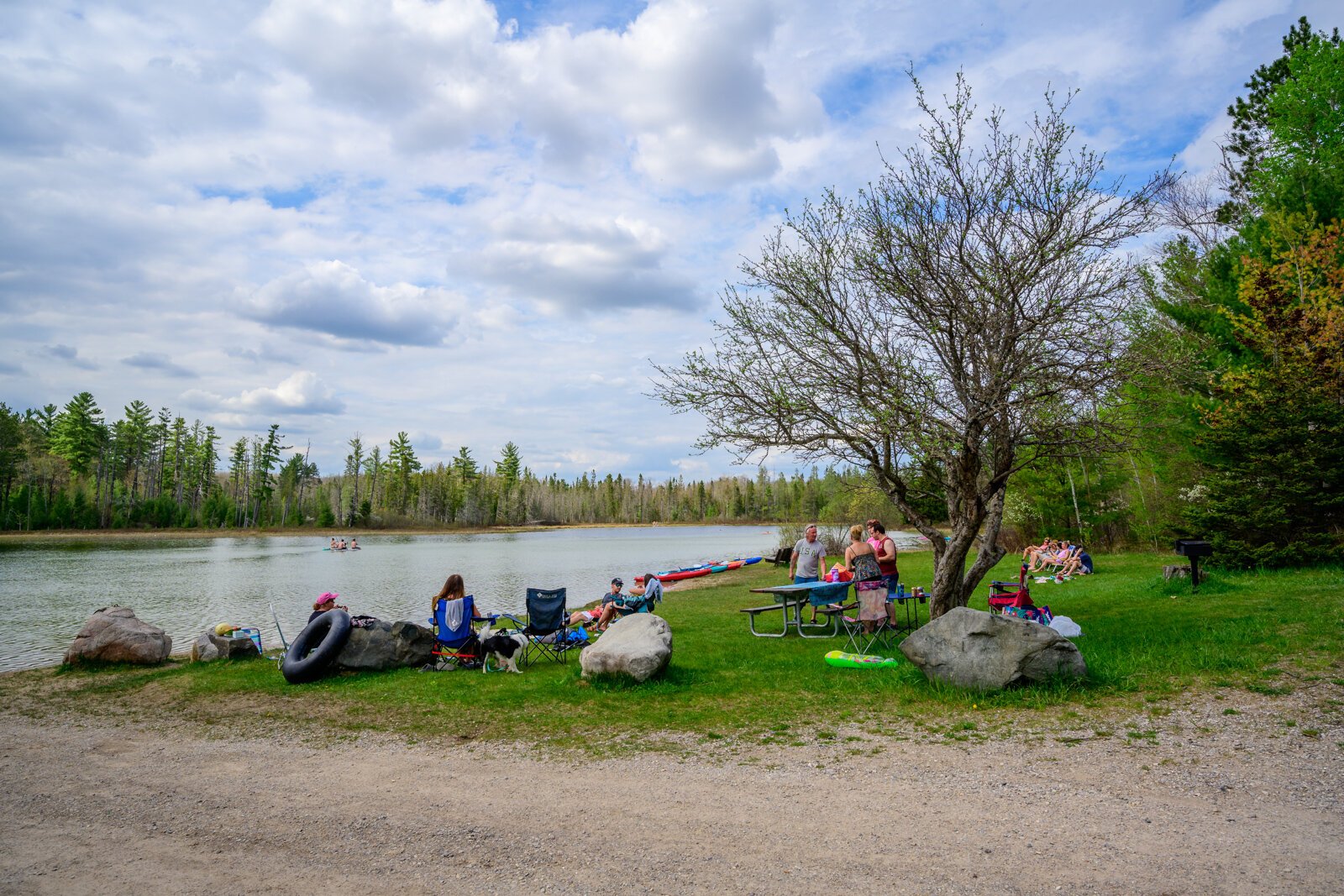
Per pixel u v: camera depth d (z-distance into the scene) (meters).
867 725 6.95
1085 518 26.25
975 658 7.62
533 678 9.70
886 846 4.32
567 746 6.81
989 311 9.76
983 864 4.02
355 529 107.25
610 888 3.95
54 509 84.06
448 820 5.07
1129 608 11.90
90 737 7.79
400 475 124.88
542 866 4.28
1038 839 4.30
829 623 12.59
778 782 5.56
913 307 10.20
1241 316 16.83
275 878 4.24
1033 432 9.87
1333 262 15.76
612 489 174.50
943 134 9.95
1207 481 16.11
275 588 29.08
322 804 5.52
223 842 4.81
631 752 6.52
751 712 7.60
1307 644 7.96
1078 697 7.18
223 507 99.81
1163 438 16.67
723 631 12.73
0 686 10.58
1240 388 15.38
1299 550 14.33
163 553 54.88
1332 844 4.01
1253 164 22.28
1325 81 18.25
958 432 9.84
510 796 5.53
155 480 110.38
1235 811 4.52
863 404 9.95
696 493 180.00
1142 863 3.91
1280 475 14.75
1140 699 6.96
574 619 12.48
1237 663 7.57
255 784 6.05
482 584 29.58
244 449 114.88
